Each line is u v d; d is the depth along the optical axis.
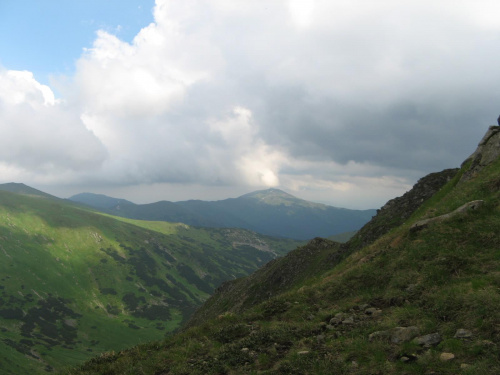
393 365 8.80
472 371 7.57
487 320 9.38
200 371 11.55
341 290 17.30
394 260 17.55
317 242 72.31
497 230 15.31
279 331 13.41
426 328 10.20
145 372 12.59
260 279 76.94
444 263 14.82
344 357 9.88
